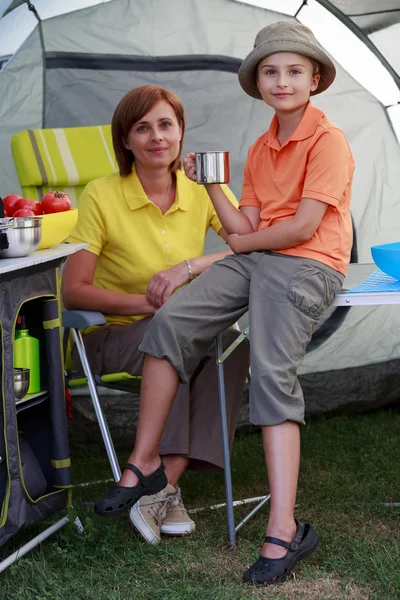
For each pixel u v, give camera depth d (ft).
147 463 8.38
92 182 10.59
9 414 8.26
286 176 8.66
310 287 8.28
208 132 13.08
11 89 12.58
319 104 13.19
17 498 8.34
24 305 9.29
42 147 11.35
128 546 8.67
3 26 12.51
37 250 9.05
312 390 13.41
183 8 12.94
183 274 9.97
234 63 13.07
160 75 12.94
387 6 12.95
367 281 9.07
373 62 13.12
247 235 8.61
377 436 12.50
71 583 7.88
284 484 7.92
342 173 8.38
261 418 8.01
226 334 9.60
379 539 8.69
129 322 10.44
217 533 9.09
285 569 7.79
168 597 7.53
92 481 11.18
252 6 13.03
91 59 12.74
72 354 10.42
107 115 12.78
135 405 12.75
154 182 10.44
